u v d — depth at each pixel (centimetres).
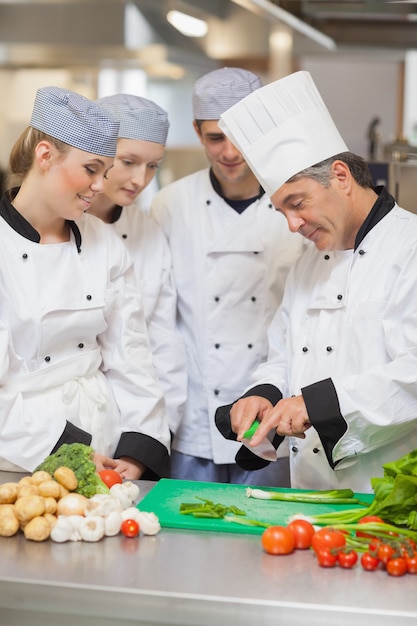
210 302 270
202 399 273
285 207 211
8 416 205
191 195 278
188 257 274
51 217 212
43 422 205
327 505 193
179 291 275
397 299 206
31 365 212
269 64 480
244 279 270
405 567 160
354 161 212
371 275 212
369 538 174
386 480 182
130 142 243
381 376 199
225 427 217
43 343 211
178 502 193
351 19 370
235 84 255
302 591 152
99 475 196
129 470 221
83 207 210
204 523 181
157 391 229
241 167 257
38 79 521
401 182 314
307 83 215
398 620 145
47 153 204
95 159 204
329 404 199
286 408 201
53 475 184
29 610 156
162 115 248
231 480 277
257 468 221
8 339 206
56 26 424
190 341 275
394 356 206
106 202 259
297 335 228
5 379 206
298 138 208
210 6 408
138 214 271
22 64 515
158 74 515
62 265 214
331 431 200
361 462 217
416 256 206
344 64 549
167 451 229
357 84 551
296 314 230
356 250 214
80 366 217
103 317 220
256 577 158
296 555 169
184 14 406
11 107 527
